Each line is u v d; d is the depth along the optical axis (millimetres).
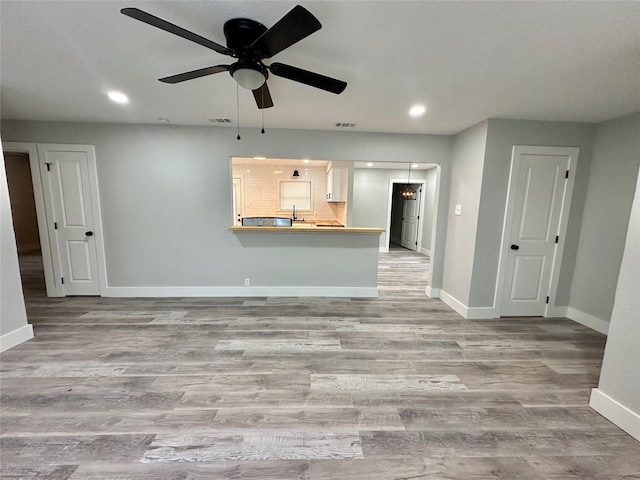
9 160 6645
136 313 3367
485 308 3459
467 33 1585
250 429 1712
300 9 1139
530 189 3271
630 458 1576
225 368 2312
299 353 2562
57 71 2119
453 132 3695
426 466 1505
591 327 3217
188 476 1420
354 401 1970
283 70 1637
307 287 4086
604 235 3105
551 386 2170
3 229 2492
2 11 1426
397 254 7871
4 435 1633
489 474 1465
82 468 1448
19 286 2631
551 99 2521
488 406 1947
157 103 2787
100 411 1826
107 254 3820
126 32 1629
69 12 1441
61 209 3682
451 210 3852
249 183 7137
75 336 2799
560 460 1556
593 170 3221
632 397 1717
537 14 1407
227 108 2916
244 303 3746
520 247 3375
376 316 3428
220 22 1537
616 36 1575
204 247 3900
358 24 1518
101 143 3586
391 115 3045
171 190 3746
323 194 7293
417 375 2275
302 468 1479
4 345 2512
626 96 2402
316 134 3719
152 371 2254
